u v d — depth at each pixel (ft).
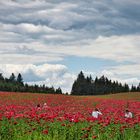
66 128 59.21
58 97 240.53
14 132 56.85
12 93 247.09
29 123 63.62
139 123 65.41
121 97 359.46
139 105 179.52
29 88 501.15
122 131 58.70
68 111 103.04
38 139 52.65
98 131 58.54
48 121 64.80
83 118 68.59
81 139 55.01
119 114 92.73
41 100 208.13
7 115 67.46
